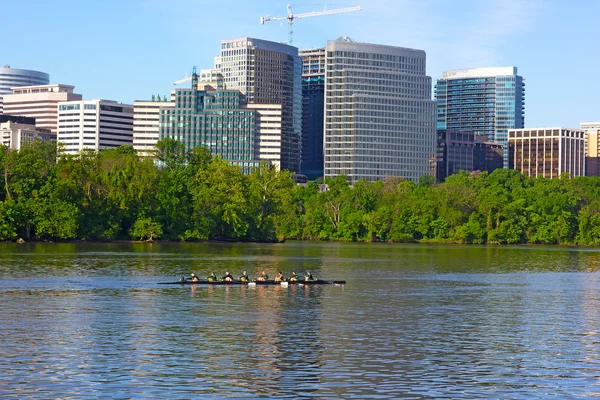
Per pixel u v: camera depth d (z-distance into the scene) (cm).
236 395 5953
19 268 14138
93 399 5803
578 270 16612
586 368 6831
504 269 16650
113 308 9631
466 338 8075
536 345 7750
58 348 7300
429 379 6450
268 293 11288
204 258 17612
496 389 6188
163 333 8081
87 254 17812
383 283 13038
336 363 6925
